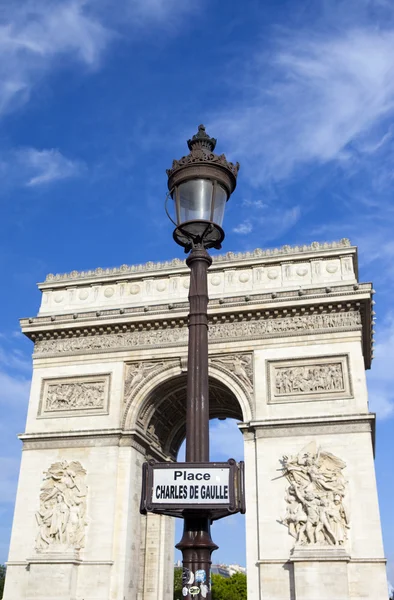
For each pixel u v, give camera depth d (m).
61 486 77.31
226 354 80.62
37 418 83.25
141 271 88.69
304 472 71.50
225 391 84.25
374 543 66.69
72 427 81.38
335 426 73.25
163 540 86.12
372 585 64.94
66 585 70.94
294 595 66.06
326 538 67.81
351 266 82.06
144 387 81.56
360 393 74.38
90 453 78.81
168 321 83.44
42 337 88.31
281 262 84.19
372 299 79.56
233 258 86.19
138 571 77.75
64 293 91.12
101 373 83.75
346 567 65.25
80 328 86.00
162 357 82.50
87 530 74.75
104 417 80.94
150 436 86.50
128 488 76.38
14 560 75.12
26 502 78.12
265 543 69.38
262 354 79.38
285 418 74.62
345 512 68.62
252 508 71.88
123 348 84.25
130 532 75.25
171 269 87.75
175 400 89.00
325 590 64.62
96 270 91.88
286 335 79.44
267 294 80.62
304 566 66.00
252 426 75.25
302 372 77.31
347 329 77.81
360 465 70.62
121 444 78.88
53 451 80.19
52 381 85.19
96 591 71.31
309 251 83.62
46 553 73.38
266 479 72.44
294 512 69.75
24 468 80.19
